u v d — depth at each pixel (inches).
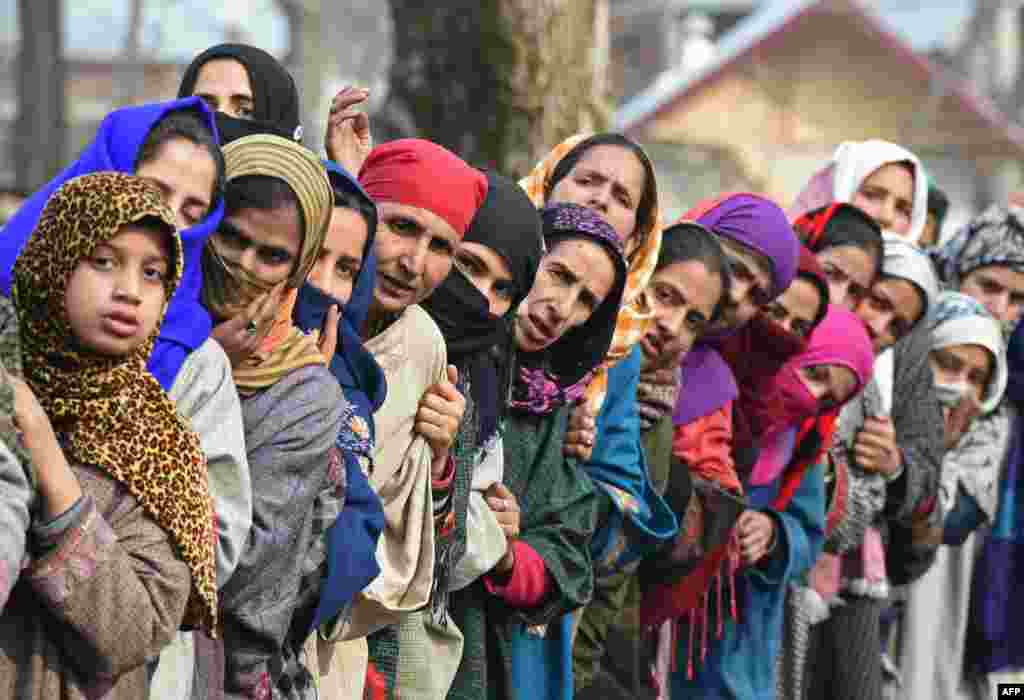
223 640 193.3
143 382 173.5
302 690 207.0
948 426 386.6
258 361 197.9
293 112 265.4
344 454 208.8
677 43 2086.6
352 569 204.5
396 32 458.9
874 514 349.4
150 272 170.9
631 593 283.4
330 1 1752.0
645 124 1818.4
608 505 271.3
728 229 302.7
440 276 230.5
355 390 216.4
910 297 350.9
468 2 445.4
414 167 227.1
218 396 185.5
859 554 356.5
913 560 374.3
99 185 168.9
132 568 169.6
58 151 1141.7
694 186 1827.0
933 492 366.0
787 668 337.4
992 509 402.0
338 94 258.4
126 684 176.1
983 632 419.5
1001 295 413.7
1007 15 2265.0
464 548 236.1
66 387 170.4
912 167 384.2
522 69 444.1
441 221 226.8
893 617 390.0
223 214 192.4
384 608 217.8
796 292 316.5
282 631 195.0
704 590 296.4
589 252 254.4
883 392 356.2
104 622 167.0
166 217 169.8
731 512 295.9
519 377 257.8
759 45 1822.1
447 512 230.2
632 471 274.8
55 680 170.6
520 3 442.6
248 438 193.9
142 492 171.0
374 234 217.8
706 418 298.4
